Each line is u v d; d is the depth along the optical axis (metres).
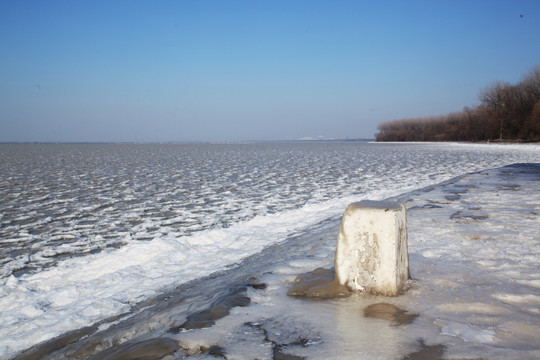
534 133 76.12
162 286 5.02
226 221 10.13
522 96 79.06
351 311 3.36
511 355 2.55
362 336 2.88
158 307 4.18
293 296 3.81
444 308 3.34
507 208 8.09
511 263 4.52
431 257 4.87
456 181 14.08
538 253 4.90
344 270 3.80
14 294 5.25
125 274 5.62
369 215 3.68
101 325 3.96
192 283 4.99
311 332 3.00
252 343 2.86
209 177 20.67
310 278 4.25
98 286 5.25
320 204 11.27
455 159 33.62
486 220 6.93
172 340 2.97
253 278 4.58
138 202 13.16
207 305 3.78
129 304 4.50
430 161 31.59
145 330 3.45
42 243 8.35
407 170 23.78
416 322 3.09
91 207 12.35
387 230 3.62
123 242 8.32
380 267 3.64
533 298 3.52
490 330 2.93
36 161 35.16
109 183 18.34
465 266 4.45
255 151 59.09
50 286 5.57
